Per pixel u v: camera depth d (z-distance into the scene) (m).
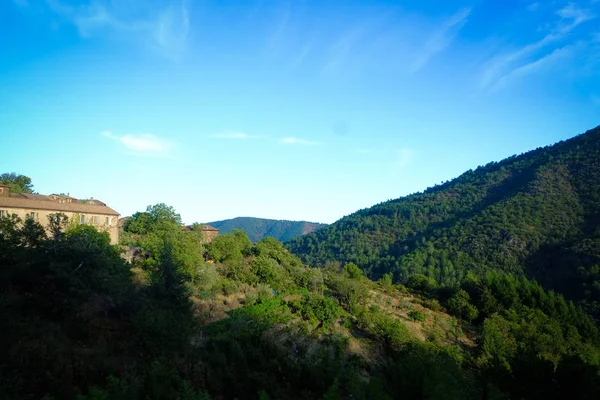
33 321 17.12
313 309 38.72
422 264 123.44
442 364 22.30
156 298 24.91
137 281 31.14
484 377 25.88
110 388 13.41
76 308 19.56
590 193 128.50
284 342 29.19
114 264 25.25
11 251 19.67
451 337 46.31
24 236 20.66
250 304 36.22
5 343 14.55
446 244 131.38
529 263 104.69
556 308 61.03
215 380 18.58
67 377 14.07
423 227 174.62
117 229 54.69
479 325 55.25
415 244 150.75
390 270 132.00
